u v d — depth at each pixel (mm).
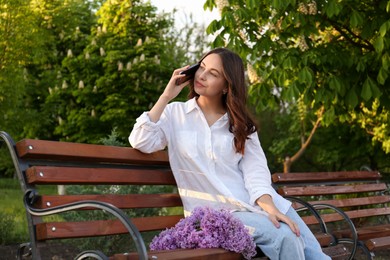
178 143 3355
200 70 3430
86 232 2838
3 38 11383
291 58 6316
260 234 3025
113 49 14961
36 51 12062
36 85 15312
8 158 17609
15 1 11383
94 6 17969
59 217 8648
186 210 3369
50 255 6188
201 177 3307
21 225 8320
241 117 3357
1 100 11656
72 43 16281
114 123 14453
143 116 3266
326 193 4980
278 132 21438
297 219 3316
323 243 3711
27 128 15016
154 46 15133
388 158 15992
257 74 6910
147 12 15523
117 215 2484
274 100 7074
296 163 20719
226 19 6355
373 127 13125
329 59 6418
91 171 3039
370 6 6828
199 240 2965
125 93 14688
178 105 3463
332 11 6090
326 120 7469
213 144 3346
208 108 3475
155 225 3328
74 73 14969
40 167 2773
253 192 3271
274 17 6414
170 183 3510
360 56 6570
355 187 5367
